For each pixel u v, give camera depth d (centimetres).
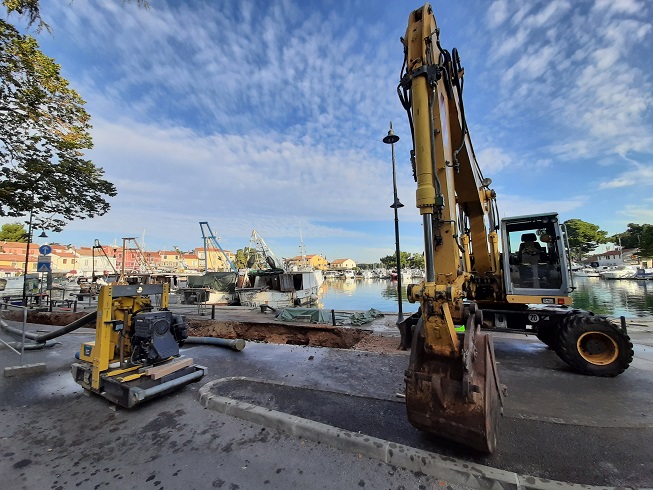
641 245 4966
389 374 510
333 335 1001
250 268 3269
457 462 262
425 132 303
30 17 721
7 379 490
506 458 276
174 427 338
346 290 5459
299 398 406
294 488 242
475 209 698
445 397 268
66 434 325
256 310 1555
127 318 427
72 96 1004
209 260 7625
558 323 581
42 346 679
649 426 338
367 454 284
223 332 1141
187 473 261
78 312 1263
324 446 300
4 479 254
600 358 529
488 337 292
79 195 1173
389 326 1025
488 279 712
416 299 280
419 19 334
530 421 351
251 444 305
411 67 324
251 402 392
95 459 281
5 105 907
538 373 539
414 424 286
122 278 2166
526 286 678
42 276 1720
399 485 246
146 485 246
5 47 847
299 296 2445
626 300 2650
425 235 301
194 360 600
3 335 817
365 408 376
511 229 711
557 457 279
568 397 429
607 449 294
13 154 992
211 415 366
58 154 1058
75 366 434
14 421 353
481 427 253
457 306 289
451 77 412
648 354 647
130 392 366
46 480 253
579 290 3666
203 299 1970
